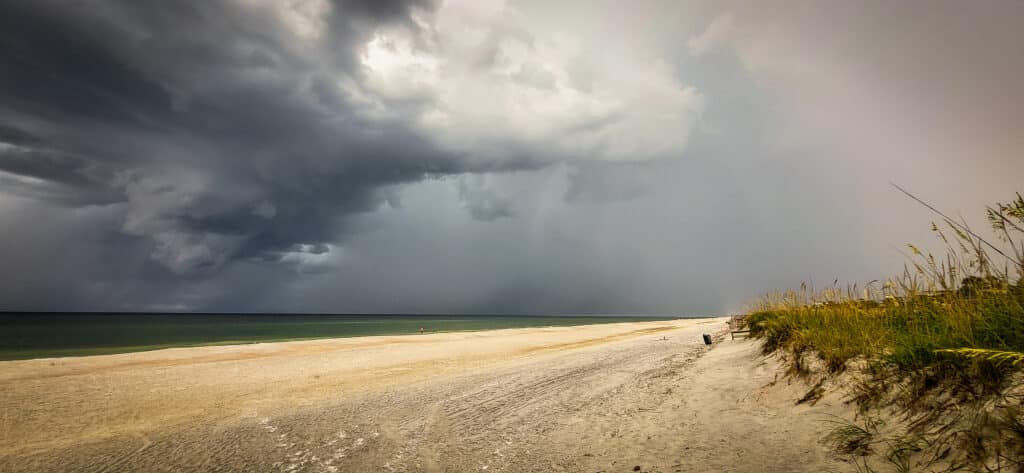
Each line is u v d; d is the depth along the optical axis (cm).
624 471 417
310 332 5716
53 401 1125
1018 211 342
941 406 327
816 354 568
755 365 721
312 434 711
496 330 5300
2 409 1037
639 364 1138
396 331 5856
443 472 493
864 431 354
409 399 955
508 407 782
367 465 541
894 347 412
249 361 1950
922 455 295
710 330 2794
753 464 368
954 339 352
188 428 827
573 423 618
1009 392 288
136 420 921
